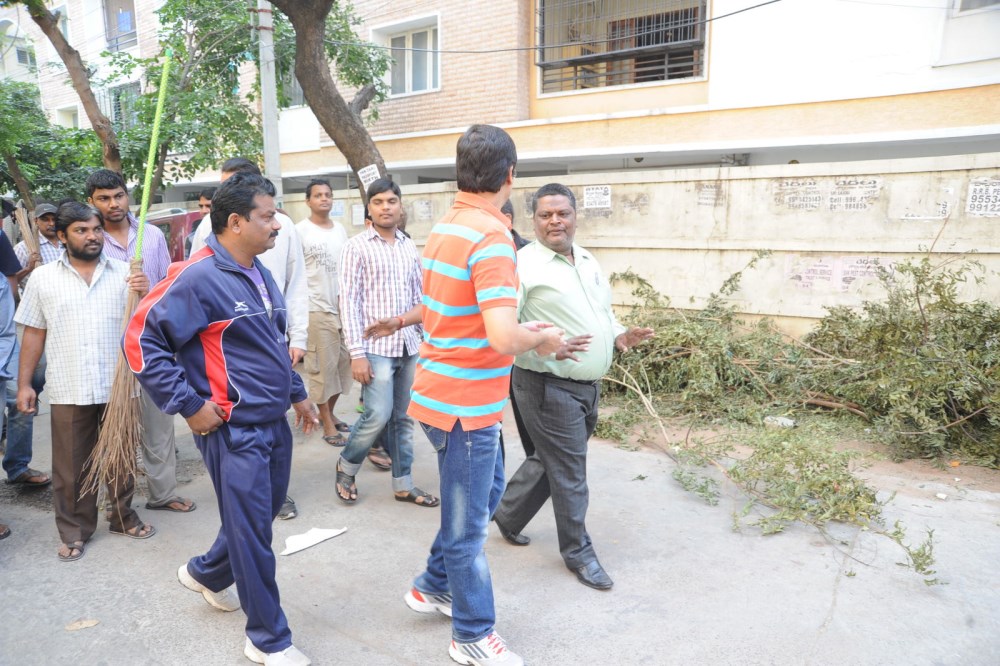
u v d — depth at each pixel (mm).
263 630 2486
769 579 3152
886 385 4691
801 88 8023
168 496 3947
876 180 5750
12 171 9711
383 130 11742
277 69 9875
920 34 7332
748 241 6328
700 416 5512
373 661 2613
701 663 2568
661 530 3666
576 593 3059
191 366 2428
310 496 4195
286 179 13445
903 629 2756
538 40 10258
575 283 2994
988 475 4305
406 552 3475
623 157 9625
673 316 6586
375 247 3936
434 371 2344
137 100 8750
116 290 3451
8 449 4285
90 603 2996
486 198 2275
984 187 5359
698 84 9062
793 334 6230
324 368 5023
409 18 11055
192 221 8367
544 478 3295
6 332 3867
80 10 15469
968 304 5168
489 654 2479
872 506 3611
